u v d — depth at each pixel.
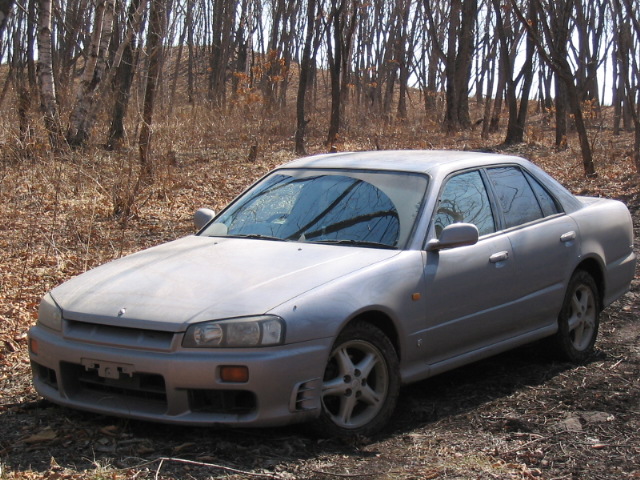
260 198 5.59
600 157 21.69
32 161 13.41
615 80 43.12
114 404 4.23
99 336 4.20
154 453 4.10
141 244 10.14
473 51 42.06
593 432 4.63
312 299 4.19
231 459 4.04
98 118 21.34
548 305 5.76
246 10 50.72
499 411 4.98
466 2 36.19
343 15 31.14
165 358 3.99
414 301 4.67
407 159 5.60
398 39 51.03
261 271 4.46
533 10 27.38
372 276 4.49
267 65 27.81
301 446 4.23
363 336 4.39
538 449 4.35
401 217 5.00
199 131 23.73
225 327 4.00
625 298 8.05
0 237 10.14
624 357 6.21
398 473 3.96
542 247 5.70
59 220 11.29
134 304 4.24
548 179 6.25
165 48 35.81
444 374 5.80
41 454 4.08
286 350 4.03
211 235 5.39
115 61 18.62
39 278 8.29
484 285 5.17
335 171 5.55
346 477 3.89
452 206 5.22
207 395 4.08
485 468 4.04
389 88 44.69
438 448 4.34
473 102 61.75
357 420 4.43
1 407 4.81
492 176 5.71
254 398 4.01
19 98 16.02
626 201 14.88
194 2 46.75
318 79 70.12
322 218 5.16
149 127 13.64
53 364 4.35
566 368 5.96
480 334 5.21
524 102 28.30
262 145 22.17
